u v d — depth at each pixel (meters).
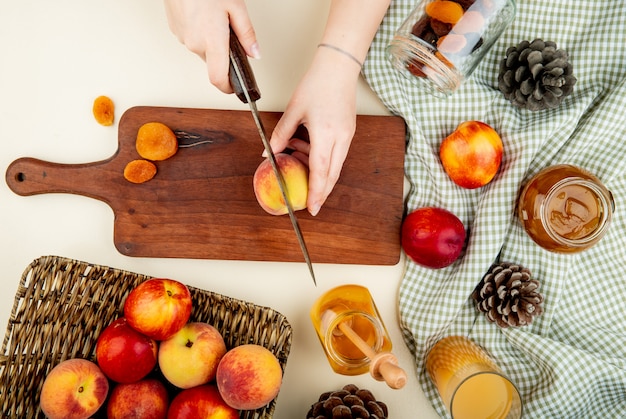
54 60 0.80
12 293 0.80
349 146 0.77
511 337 0.78
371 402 0.73
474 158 0.75
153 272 0.79
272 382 0.68
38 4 0.80
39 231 0.80
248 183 0.78
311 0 0.80
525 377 0.79
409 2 0.78
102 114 0.79
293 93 0.77
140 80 0.80
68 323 0.72
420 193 0.80
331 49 0.72
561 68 0.74
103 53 0.80
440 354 0.76
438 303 0.78
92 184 0.78
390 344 0.71
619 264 0.81
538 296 0.77
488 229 0.78
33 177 0.78
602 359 0.78
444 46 0.72
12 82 0.80
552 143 0.79
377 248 0.79
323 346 0.72
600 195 0.72
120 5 0.80
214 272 0.80
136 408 0.69
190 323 0.71
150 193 0.78
